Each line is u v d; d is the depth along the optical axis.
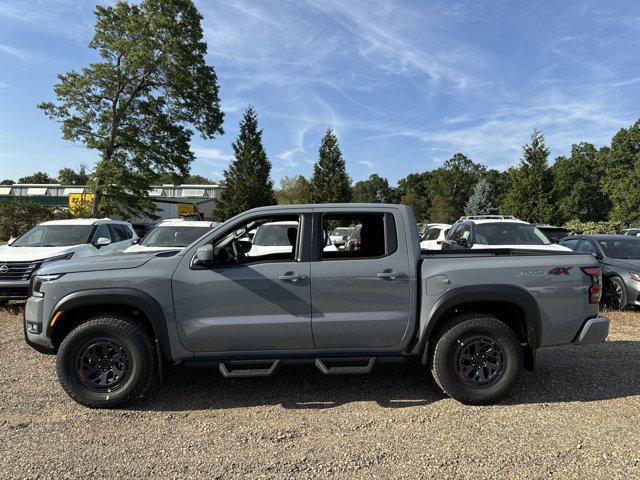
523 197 38.91
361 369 3.96
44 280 3.94
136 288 3.86
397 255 4.07
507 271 4.02
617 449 3.17
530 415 3.76
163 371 4.12
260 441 3.32
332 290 3.97
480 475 2.85
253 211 4.16
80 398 3.86
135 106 30.22
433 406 3.96
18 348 5.76
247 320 3.92
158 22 27.20
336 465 2.98
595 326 4.07
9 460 3.04
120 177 27.45
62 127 28.45
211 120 31.55
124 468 2.95
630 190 38.66
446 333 3.94
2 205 19.45
